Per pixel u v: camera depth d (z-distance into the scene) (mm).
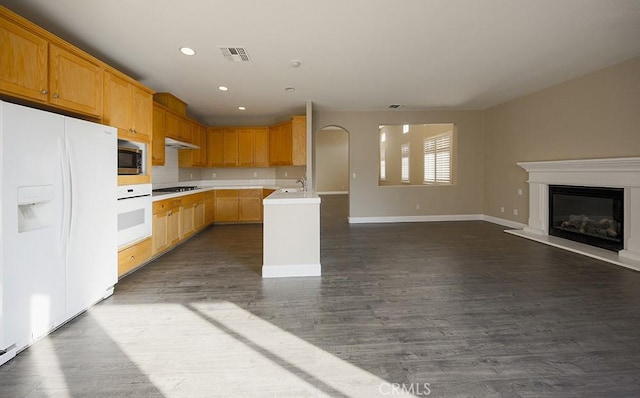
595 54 3600
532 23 2832
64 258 2178
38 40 2207
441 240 5023
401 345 1963
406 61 3727
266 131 6816
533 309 2461
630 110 3785
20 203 1828
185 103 5637
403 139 10914
